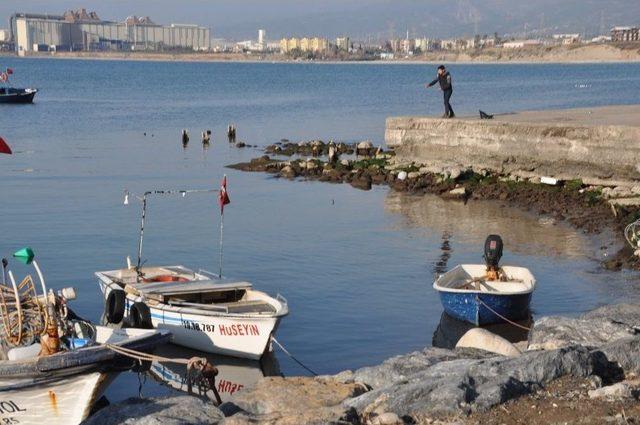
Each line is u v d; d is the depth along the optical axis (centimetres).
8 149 1591
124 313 1873
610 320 1374
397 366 1226
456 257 2562
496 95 10638
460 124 3944
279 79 16900
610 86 12862
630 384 1020
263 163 4475
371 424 965
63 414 1360
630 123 3562
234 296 1894
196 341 1772
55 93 11231
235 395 1184
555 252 2588
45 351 1369
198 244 2706
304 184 3941
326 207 3381
